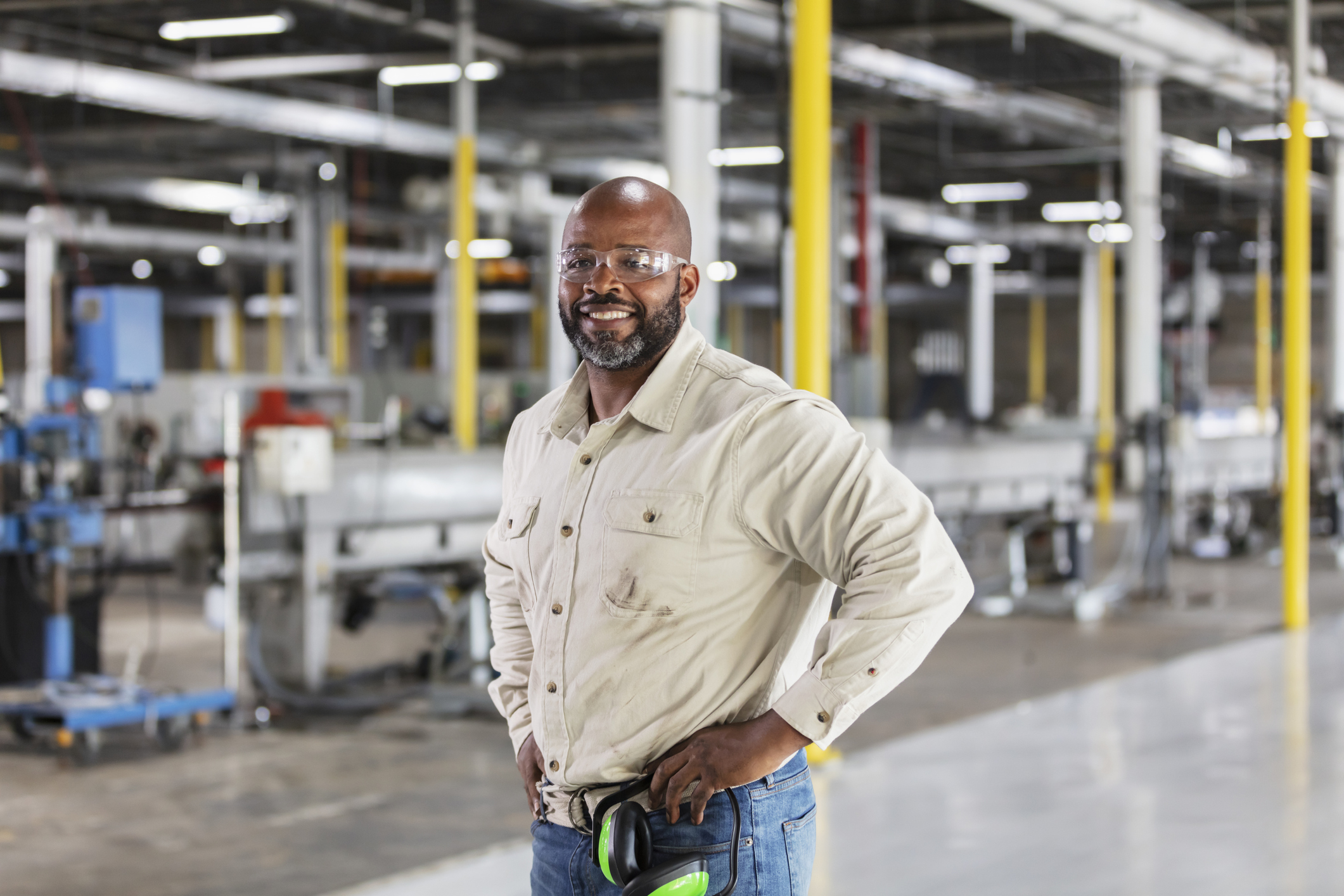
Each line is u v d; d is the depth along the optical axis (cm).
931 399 2191
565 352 1402
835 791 446
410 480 608
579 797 155
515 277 1994
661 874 142
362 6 987
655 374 154
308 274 1498
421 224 1673
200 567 912
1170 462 944
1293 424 787
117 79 996
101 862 378
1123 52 869
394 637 782
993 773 468
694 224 723
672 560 147
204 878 362
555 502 159
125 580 1046
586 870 156
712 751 143
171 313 2375
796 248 477
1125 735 526
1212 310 2120
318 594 589
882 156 1677
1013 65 1211
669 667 149
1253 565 1116
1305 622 802
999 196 1836
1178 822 411
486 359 2753
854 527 143
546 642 156
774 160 1369
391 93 1317
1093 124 1380
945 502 871
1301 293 780
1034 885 354
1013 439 926
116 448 1072
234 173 1592
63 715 493
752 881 150
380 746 524
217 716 573
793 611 153
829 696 140
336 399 1123
